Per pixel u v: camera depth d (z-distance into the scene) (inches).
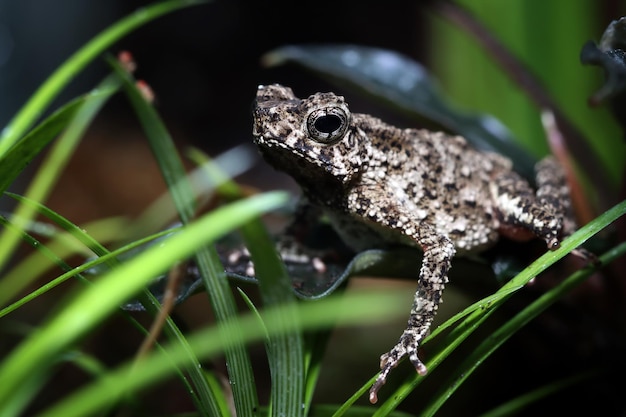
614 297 10.4
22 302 8.0
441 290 9.0
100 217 16.4
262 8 28.0
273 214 10.5
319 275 9.4
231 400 9.1
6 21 26.8
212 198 9.7
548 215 9.4
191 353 8.3
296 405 8.3
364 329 13.2
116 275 7.1
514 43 12.3
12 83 27.0
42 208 8.1
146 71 28.7
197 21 28.0
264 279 8.2
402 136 9.7
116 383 8.2
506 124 12.6
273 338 8.3
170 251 7.2
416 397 11.6
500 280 9.1
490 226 9.8
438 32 13.4
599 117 12.1
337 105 9.1
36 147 8.3
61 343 7.2
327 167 9.2
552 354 11.0
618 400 10.5
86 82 27.5
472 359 8.6
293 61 11.0
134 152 19.3
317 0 27.8
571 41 12.0
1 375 7.3
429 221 9.6
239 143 28.7
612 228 10.0
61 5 27.1
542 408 11.1
